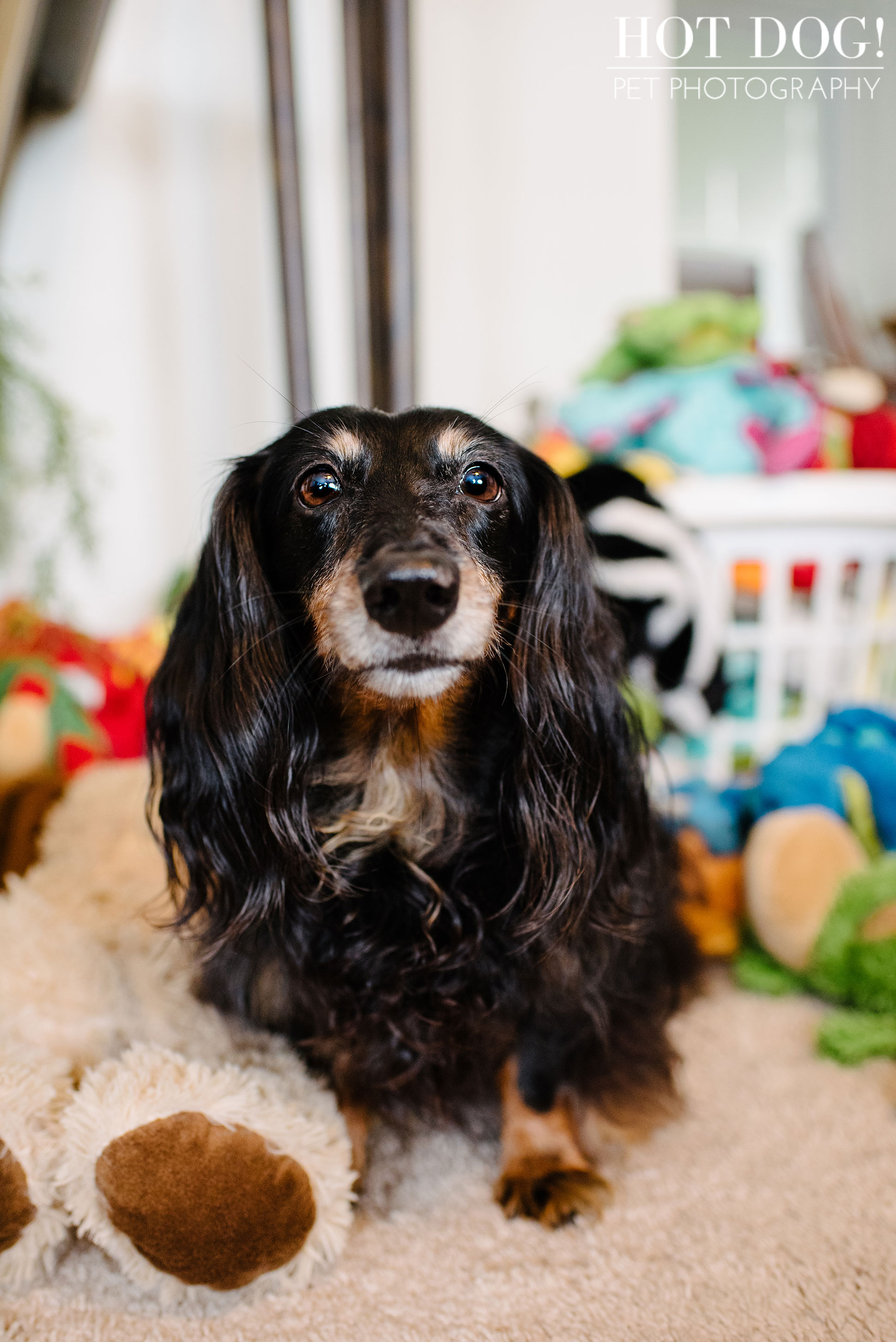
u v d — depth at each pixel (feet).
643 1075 3.52
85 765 5.32
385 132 5.96
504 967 3.33
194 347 8.48
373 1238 3.02
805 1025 4.31
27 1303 2.72
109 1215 2.62
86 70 7.16
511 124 9.34
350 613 2.95
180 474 8.57
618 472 5.20
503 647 3.51
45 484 6.99
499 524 3.47
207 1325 2.65
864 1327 2.57
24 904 3.74
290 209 6.77
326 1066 3.40
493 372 9.77
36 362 8.14
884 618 6.01
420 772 3.42
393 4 5.75
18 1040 3.14
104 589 8.50
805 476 5.58
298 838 3.35
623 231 9.78
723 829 4.97
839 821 4.61
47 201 8.00
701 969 4.50
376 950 3.29
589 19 9.31
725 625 5.44
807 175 17.38
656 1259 2.88
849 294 16.72
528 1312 2.67
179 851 3.51
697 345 6.63
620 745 3.60
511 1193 3.19
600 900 3.42
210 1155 2.59
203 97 8.16
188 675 3.50
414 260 6.21
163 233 8.27
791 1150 3.40
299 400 7.01
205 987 3.55
